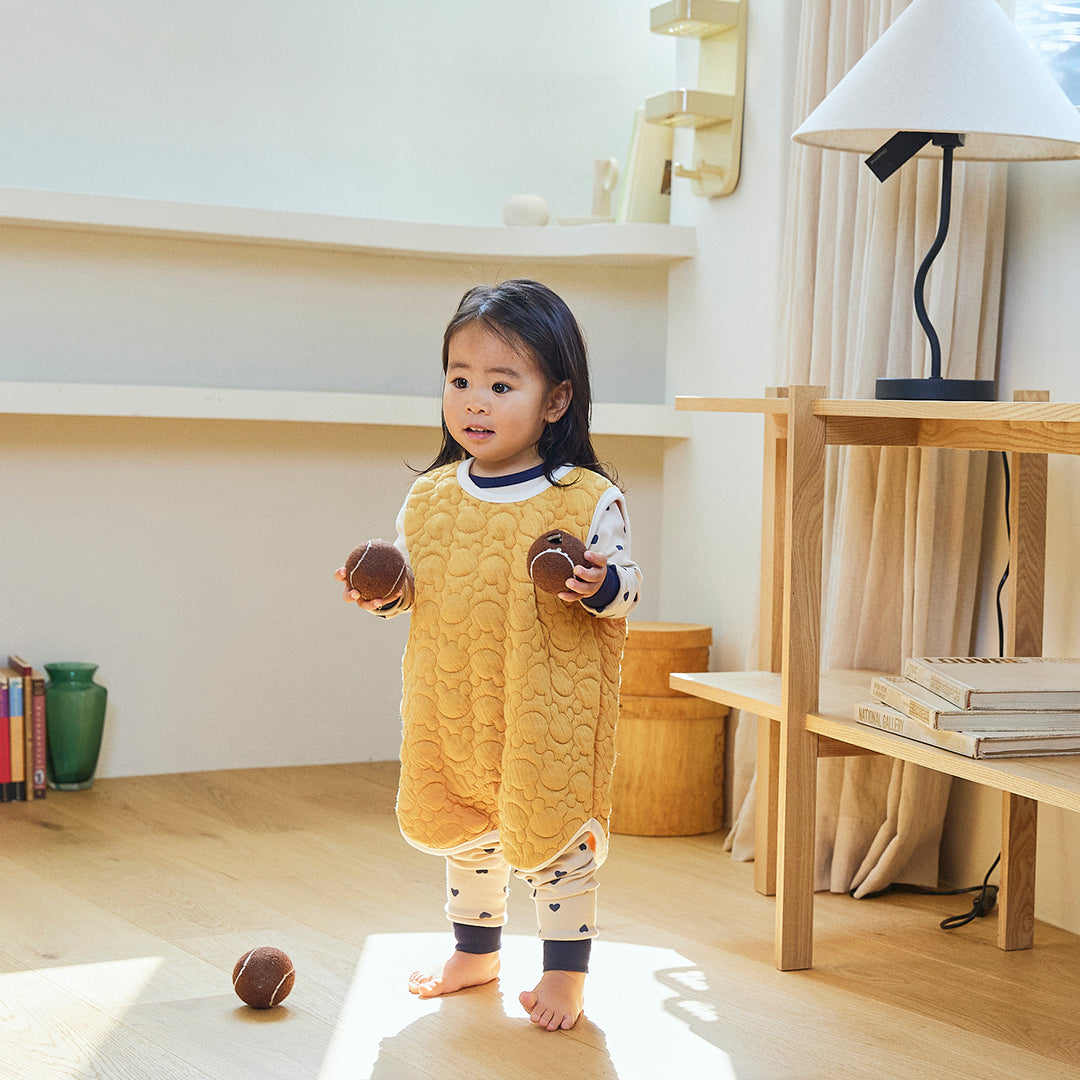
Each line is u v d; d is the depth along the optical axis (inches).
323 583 117.2
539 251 112.9
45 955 70.0
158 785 108.9
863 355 86.2
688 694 99.9
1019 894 76.2
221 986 66.2
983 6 71.9
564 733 61.2
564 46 123.4
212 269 111.7
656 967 71.4
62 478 108.5
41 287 106.8
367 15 117.3
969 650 86.6
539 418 62.8
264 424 114.1
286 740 116.9
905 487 86.0
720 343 109.7
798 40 99.2
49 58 107.9
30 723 103.3
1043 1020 65.6
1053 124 69.2
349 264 115.8
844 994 68.4
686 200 114.7
